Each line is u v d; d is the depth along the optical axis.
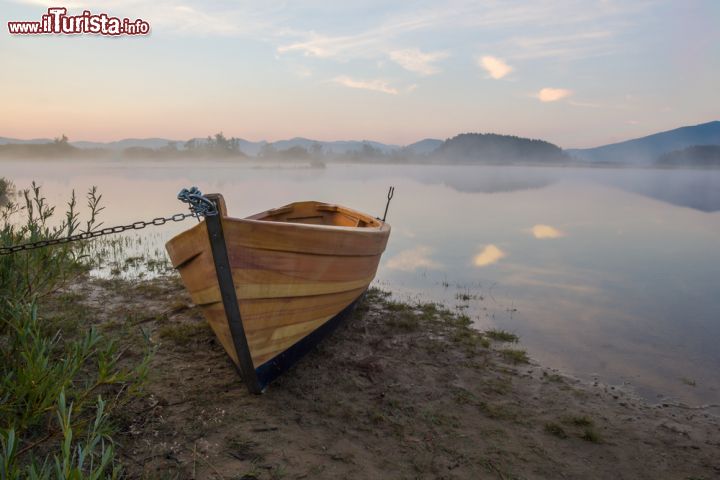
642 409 4.11
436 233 15.57
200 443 3.21
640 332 6.27
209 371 4.44
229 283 3.68
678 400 4.33
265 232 3.70
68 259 4.40
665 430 3.75
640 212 23.38
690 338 6.06
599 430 3.70
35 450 2.88
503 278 9.38
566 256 11.85
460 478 3.01
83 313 5.89
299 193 34.00
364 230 5.11
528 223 18.50
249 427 3.47
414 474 3.02
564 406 4.09
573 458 3.30
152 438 3.23
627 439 3.59
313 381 4.36
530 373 4.82
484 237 14.81
